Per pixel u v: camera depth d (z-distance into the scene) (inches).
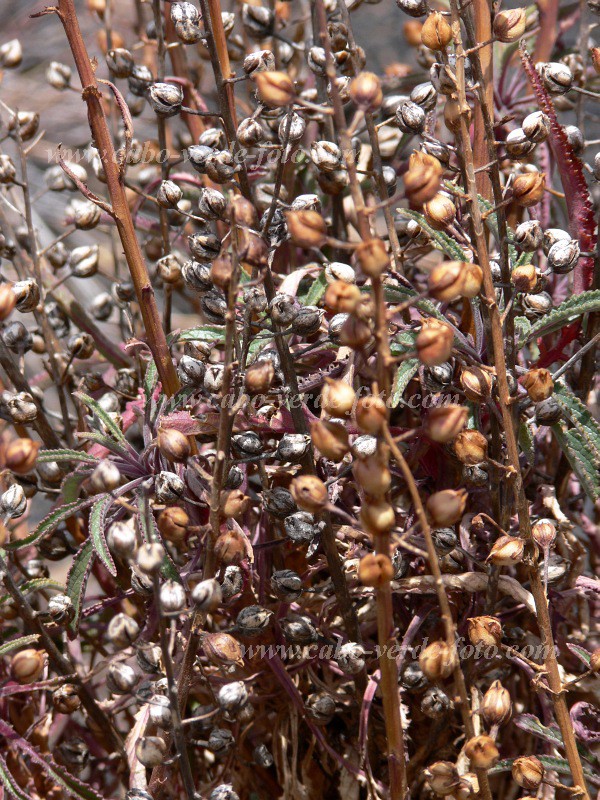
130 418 18.6
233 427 16.7
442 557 17.1
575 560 18.0
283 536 17.9
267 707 18.4
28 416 18.0
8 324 18.5
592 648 18.7
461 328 17.8
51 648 16.9
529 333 16.7
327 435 14.3
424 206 15.8
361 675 17.1
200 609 15.0
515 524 17.5
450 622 14.7
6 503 16.4
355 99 14.2
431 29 15.4
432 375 16.4
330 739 18.3
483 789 15.3
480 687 17.6
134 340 18.3
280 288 17.7
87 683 18.1
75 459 16.9
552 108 17.6
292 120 16.3
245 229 14.9
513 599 18.1
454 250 16.8
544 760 16.5
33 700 18.5
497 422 16.5
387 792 17.2
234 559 15.5
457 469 17.4
